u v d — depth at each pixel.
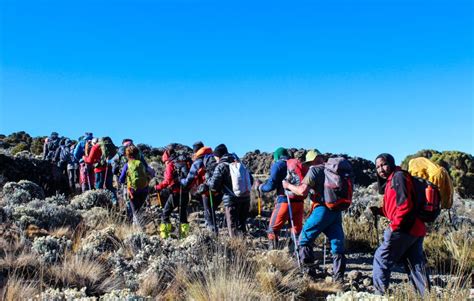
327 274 8.38
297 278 7.59
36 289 6.37
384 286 6.56
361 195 16.58
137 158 10.78
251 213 14.16
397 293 5.86
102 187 13.95
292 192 8.66
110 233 9.09
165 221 10.32
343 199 7.73
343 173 7.77
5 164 17.55
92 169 15.32
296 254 8.34
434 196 6.43
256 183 10.12
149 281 7.09
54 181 18.19
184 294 6.87
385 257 6.57
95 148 13.86
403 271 9.03
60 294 6.02
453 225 11.44
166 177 10.24
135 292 6.85
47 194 17.50
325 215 7.83
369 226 11.45
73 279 6.92
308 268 8.09
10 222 9.31
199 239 8.57
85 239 8.77
